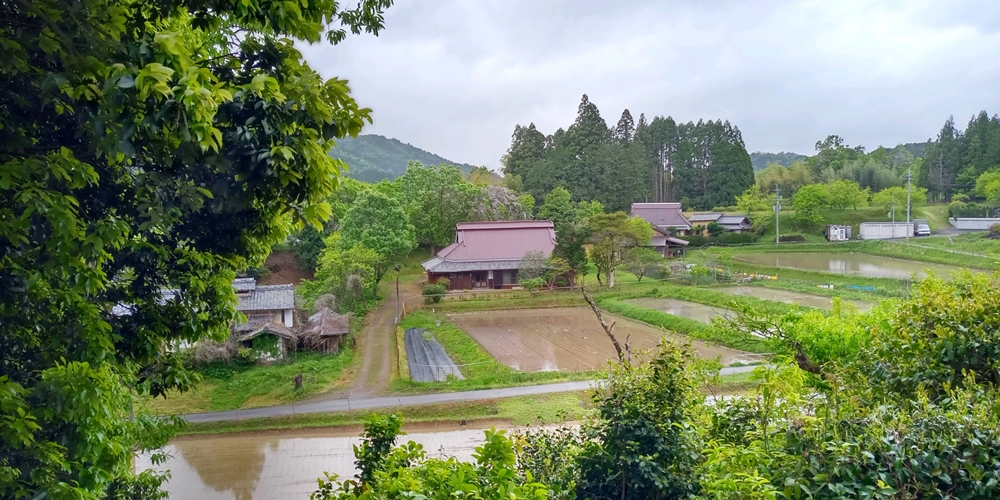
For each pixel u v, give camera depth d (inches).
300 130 181.5
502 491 145.5
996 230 1881.2
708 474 197.3
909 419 191.2
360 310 1411.2
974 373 220.7
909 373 256.7
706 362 350.3
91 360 179.0
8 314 162.2
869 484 170.7
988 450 167.6
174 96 145.3
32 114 169.9
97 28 157.3
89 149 175.0
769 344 588.4
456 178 2174.0
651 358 271.0
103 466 179.5
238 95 172.4
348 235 1529.3
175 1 175.0
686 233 2598.4
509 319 1354.6
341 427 747.4
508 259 1722.4
